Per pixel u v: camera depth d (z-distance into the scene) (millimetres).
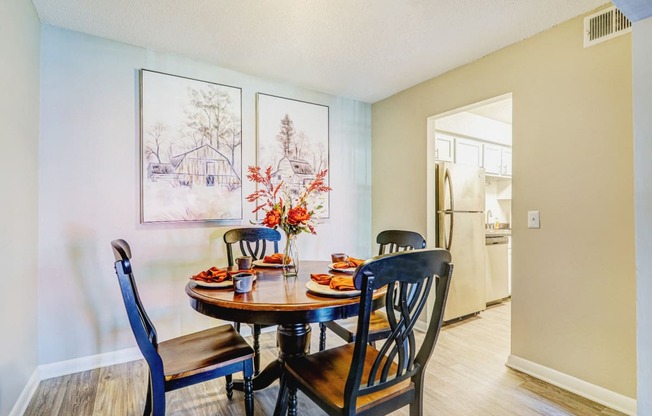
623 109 1845
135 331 1306
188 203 2643
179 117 2611
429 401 1914
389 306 1162
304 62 2727
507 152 4410
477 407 1854
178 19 2113
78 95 2254
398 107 3438
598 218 1938
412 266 1139
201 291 1562
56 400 1894
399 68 2832
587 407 1858
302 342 1881
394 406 1263
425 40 2359
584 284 1993
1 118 1531
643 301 1140
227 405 1855
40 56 2119
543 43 2219
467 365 2373
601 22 1935
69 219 2223
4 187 1572
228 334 1795
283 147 3139
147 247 2496
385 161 3611
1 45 1530
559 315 2105
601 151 1928
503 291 4055
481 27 2186
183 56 2627
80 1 1924
